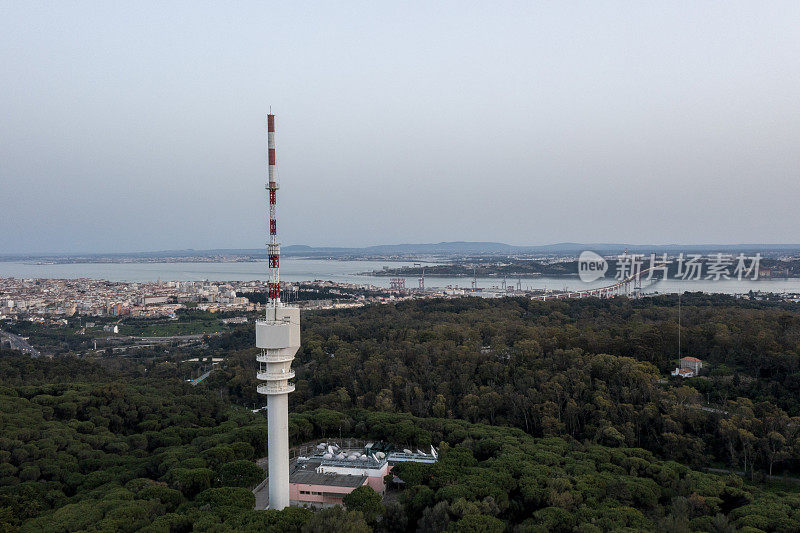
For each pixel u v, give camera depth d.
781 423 127.69
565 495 97.56
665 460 133.38
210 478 112.56
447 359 193.12
